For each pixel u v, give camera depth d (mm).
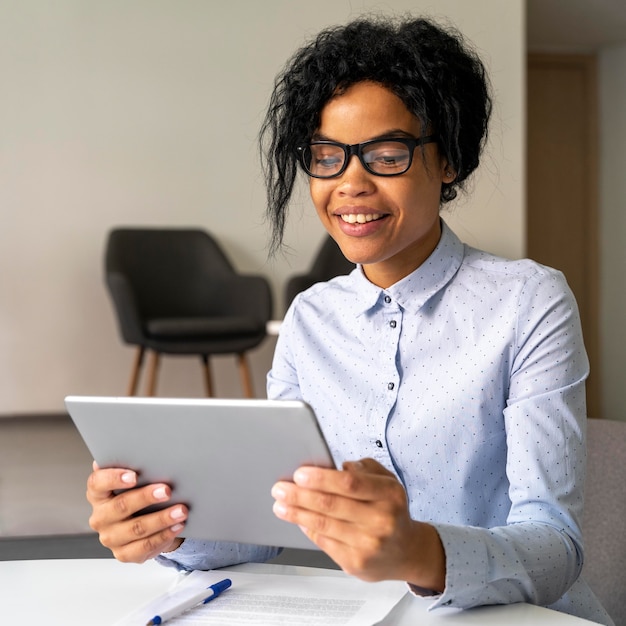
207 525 963
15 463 4359
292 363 1257
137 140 5465
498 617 897
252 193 5555
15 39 5332
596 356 6883
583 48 6793
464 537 898
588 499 1304
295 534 909
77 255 5441
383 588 984
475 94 1120
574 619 893
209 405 848
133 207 5477
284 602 952
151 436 905
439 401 1108
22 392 5441
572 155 6875
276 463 861
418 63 1052
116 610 952
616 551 1266
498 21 5469
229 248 5562
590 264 6871
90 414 915
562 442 1043
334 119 1068
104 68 5418
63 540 3037
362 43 1062
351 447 1164
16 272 5395
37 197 5391
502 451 1112
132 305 4652
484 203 5445
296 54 1150
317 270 4957
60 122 5391
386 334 1152
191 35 5477
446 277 1149
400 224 1074
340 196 1074
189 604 942
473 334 1117
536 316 1096
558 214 6879
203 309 5203
